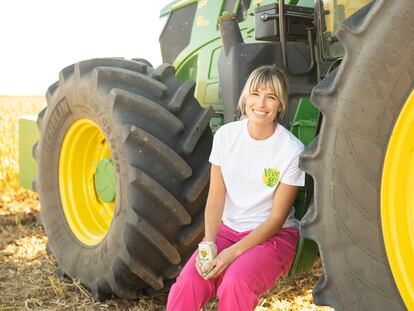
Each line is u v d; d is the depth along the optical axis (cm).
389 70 187
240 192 255
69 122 361
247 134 250
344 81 198
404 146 188
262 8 284
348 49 195
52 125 377
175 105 308
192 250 317
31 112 1181
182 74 427
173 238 309
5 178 695
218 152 257
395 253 192
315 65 299
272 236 248
